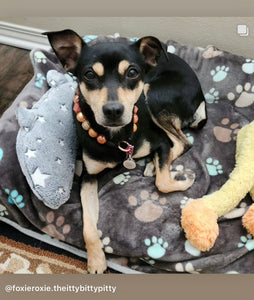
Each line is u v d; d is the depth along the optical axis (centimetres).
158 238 39
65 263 42
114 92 33
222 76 53
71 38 36
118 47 35
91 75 34
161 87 48
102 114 33
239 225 40
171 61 50
